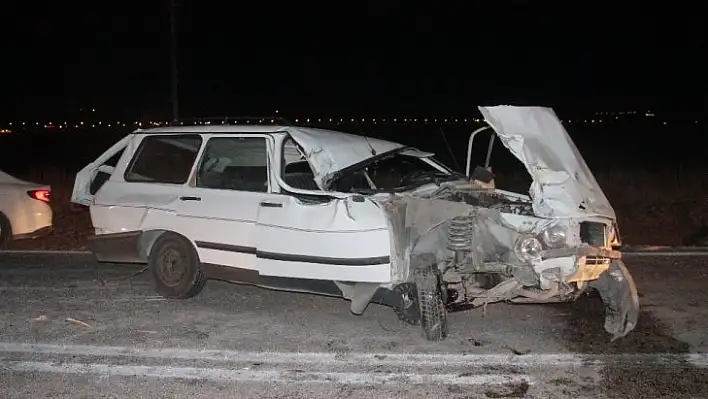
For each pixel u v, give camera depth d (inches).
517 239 258.7
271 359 252.8
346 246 276.8
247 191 307.3
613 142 1643.7
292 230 288.4
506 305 320.2
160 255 326.0
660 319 298.0
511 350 261.7
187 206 317.1
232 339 273.6
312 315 304.7
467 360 251.4
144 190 331.3
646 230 528.7
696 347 264.1
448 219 271.1
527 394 222.4
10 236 436.5
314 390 225.9
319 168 293.4
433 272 271.9
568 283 266.2
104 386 229.1
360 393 223.5
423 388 227.1
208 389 227.0
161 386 229.1
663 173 798.5
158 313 306.2
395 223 272.8
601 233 263.1
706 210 576.7
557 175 260.4
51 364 247.8
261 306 317.7
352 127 2343.8
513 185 758.5
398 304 280.7
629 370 241.8
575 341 271.4
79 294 336.5
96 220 339.0
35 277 371.9
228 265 306.5
